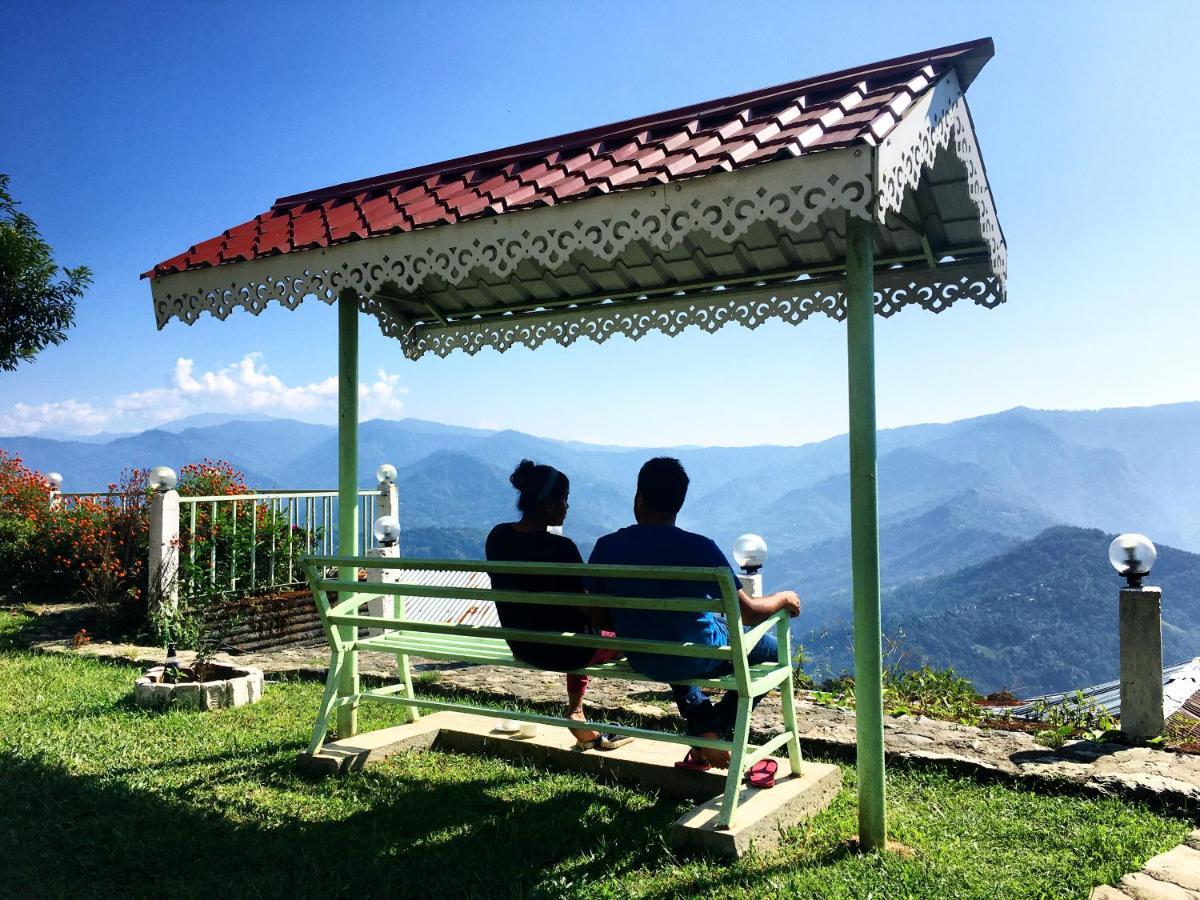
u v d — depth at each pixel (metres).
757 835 3.23
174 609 7.93
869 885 2.88
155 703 5.41
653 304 5.09
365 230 3.85
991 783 4.02
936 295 4.50
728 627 3.17
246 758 4.39
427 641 4.54
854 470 3.14
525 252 3.30
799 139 2.79
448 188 4.25
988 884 2.88
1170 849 3.19
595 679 6.01
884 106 2.82
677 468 3.63
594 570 3.32
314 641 8.67
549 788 3.96
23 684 6.13
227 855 3.22
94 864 3.12
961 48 3.28
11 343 16.55
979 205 3.77
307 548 9.75
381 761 4.36
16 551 10.75
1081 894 2.82
